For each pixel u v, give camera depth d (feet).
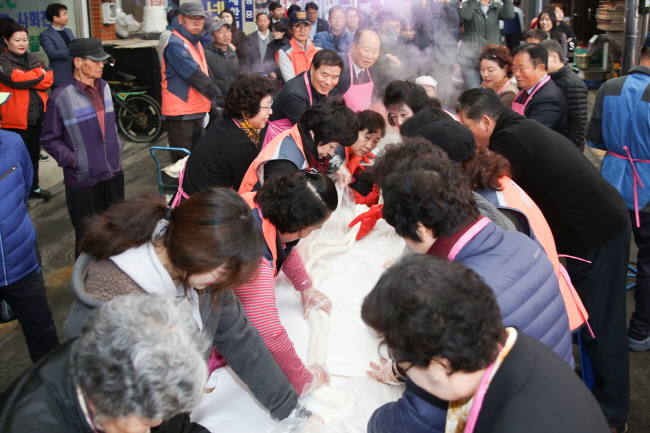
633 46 19.08
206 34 19.52
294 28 16.71
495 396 2.92
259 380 4.31
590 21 32.45
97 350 2.58
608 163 8.93
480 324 2.75
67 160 10.44
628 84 8.45
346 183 8.11
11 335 9.95
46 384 2.95
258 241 3.63
